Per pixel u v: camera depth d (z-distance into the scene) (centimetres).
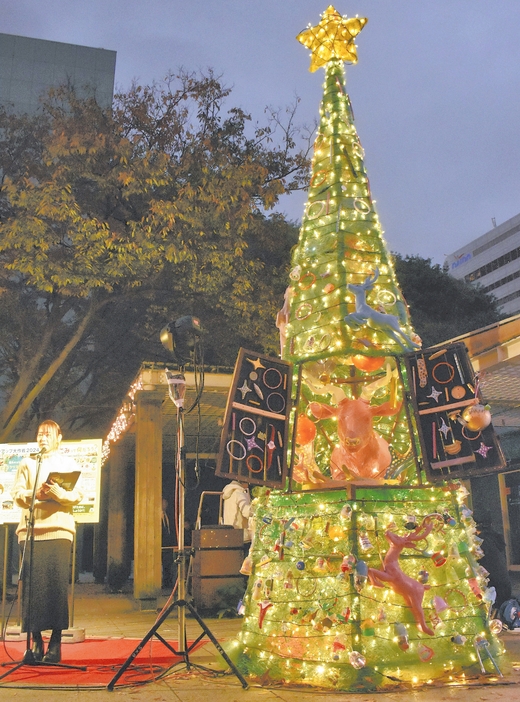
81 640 629
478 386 457
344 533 445
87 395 1956
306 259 530
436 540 463
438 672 423
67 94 1587
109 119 1437
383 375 554
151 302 1600
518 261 9550
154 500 1027
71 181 1377
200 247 1354
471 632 448
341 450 505
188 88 1492
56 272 1275
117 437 1357
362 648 416
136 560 1010
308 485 490
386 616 428
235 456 450
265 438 466
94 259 1296
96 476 677
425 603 444
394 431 552
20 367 1602
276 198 1444
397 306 514
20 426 1767
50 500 525
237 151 1534
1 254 1399
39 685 428
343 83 582
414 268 2422
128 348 1848
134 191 1334
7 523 671
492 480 1205
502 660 454
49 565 512
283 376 486
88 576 2122
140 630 754
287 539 462
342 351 485
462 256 10644
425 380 473
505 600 722
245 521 899
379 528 454
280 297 1466
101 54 3659
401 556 451
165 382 1034
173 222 1298
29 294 1662
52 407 1830
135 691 408
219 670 461
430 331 2194
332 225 527
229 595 865
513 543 1161
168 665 496
